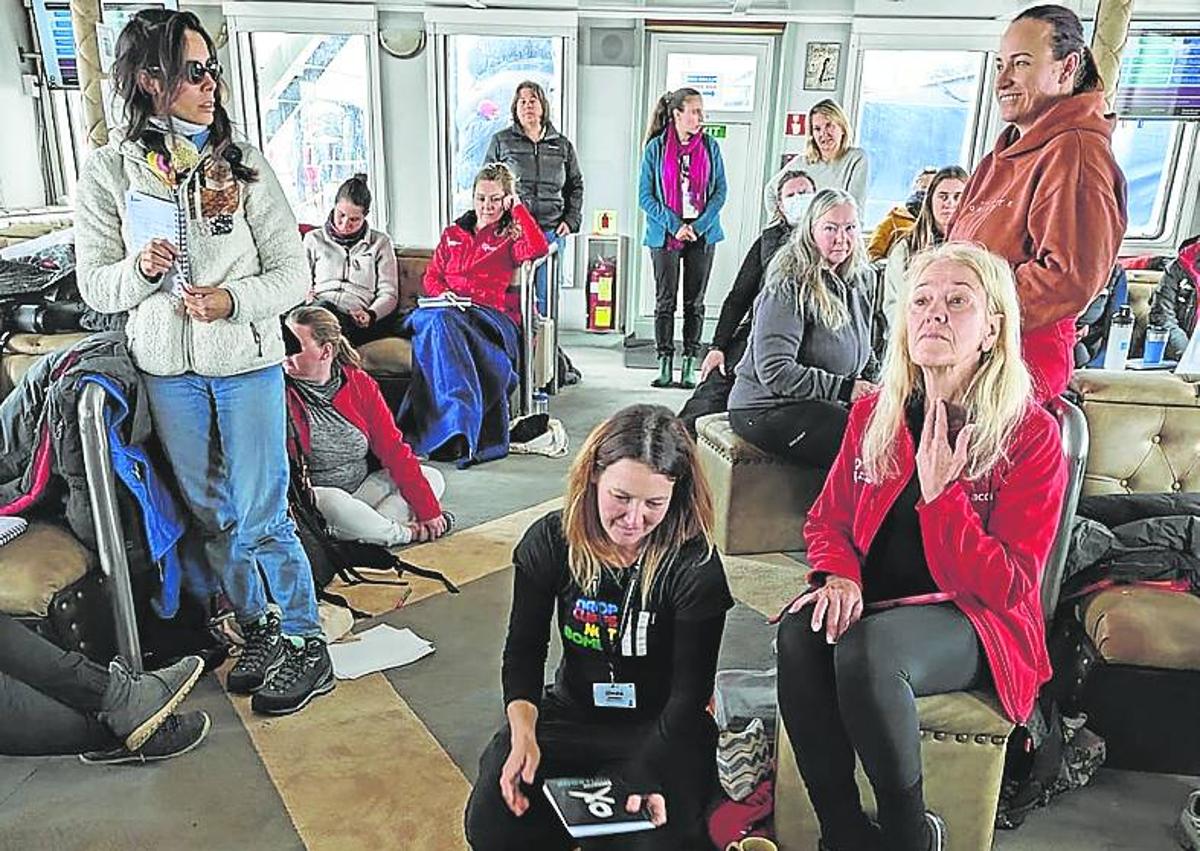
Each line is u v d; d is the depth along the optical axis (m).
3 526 2.19
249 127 6.55
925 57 6.21
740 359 3.44
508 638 1.79
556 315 5.33
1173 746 2.09
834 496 1.88
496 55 6.42
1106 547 2.16
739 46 6.27
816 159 4.62
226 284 2.08
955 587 1.71
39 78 6.16
